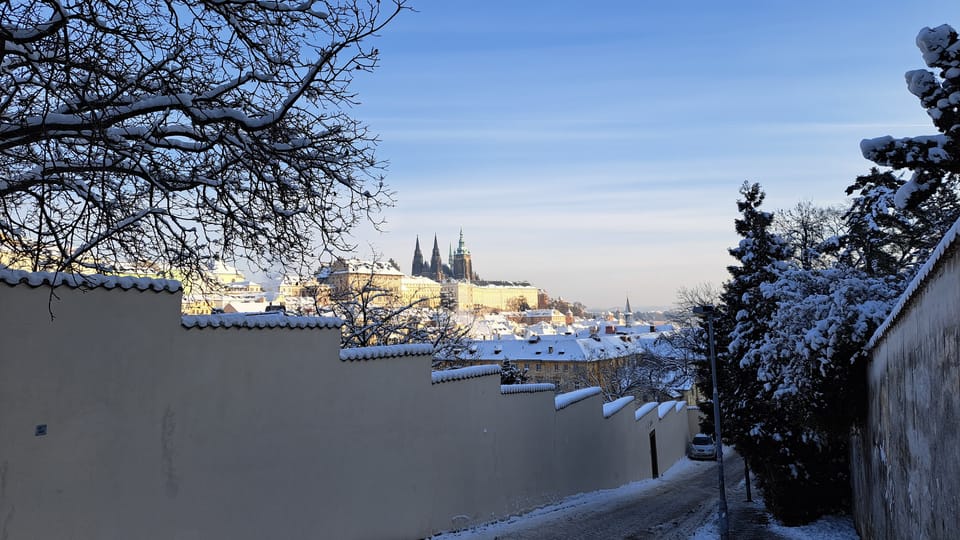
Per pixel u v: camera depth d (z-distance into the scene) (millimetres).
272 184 11141
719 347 26828
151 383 9336
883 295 16703
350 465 12734
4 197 9742
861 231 21781
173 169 11094
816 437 18672
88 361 8609
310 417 11914
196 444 9891
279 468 11219
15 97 9375
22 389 7949
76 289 8539
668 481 34406
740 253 24688
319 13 9898
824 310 16984
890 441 11883
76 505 8359
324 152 11242
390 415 13914
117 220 10953
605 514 20859
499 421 18562
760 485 24500
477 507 17031
